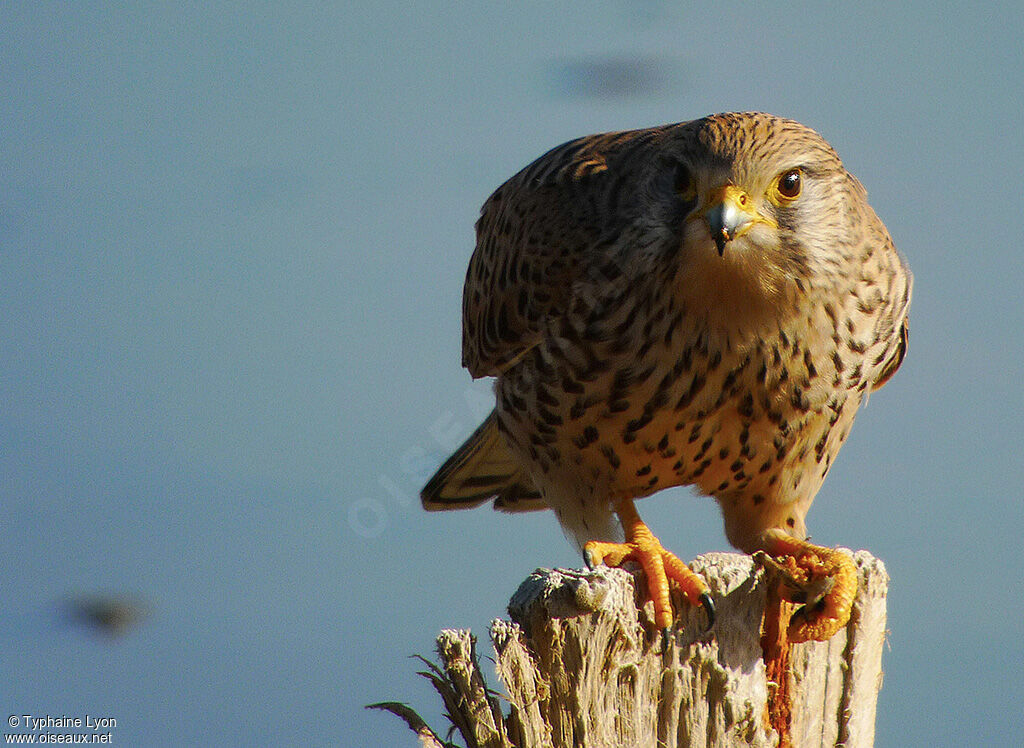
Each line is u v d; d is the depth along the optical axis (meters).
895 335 9.78
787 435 9.54
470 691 7.05
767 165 8.79
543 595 7.05
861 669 8.13
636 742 7.37
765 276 8.86
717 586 7.68
